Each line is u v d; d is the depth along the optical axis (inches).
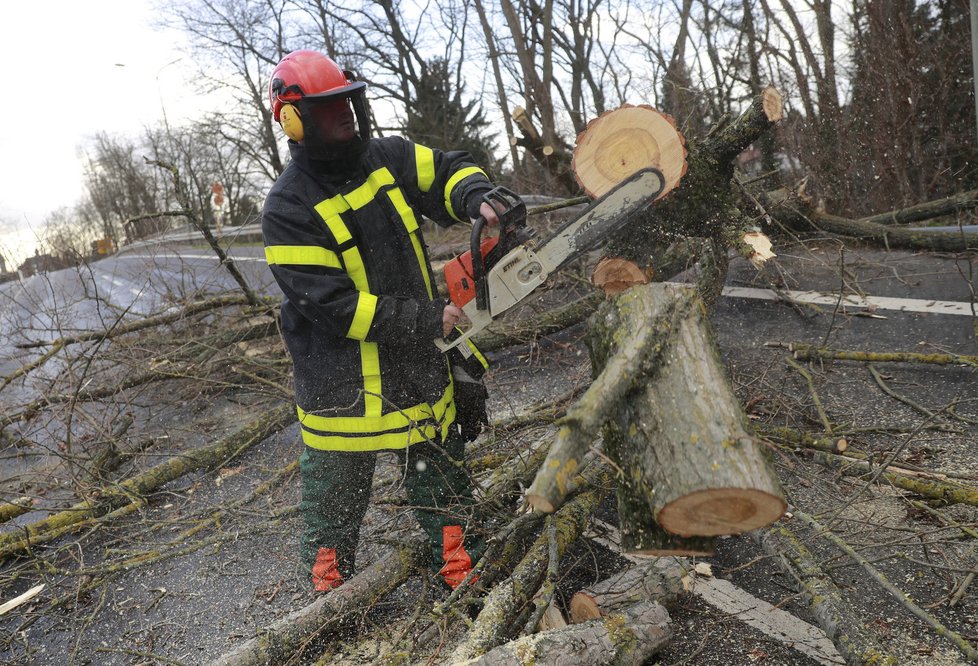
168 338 196.7
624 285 116.2
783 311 182.7
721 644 79.7
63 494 148.8
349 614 88.4
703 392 62.7
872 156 330.0
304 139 82.0
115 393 170.7
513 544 87.4
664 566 84.5
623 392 64.1
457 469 93.3
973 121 315.9
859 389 138.0
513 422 128.6
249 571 110.8
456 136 779.4
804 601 84.3
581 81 655.8
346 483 90.3
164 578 112.5
